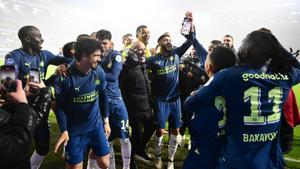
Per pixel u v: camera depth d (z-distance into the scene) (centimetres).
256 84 174
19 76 340
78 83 274
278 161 185
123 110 365
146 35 449
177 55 417
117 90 367
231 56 207
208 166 194
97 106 295
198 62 475
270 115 178
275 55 180
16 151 121
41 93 163
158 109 405
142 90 388
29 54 345
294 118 221
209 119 189
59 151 446
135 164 411
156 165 406
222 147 189
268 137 179
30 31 334
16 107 132
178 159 440
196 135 197
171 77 407
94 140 296
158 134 406
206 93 184
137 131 394
